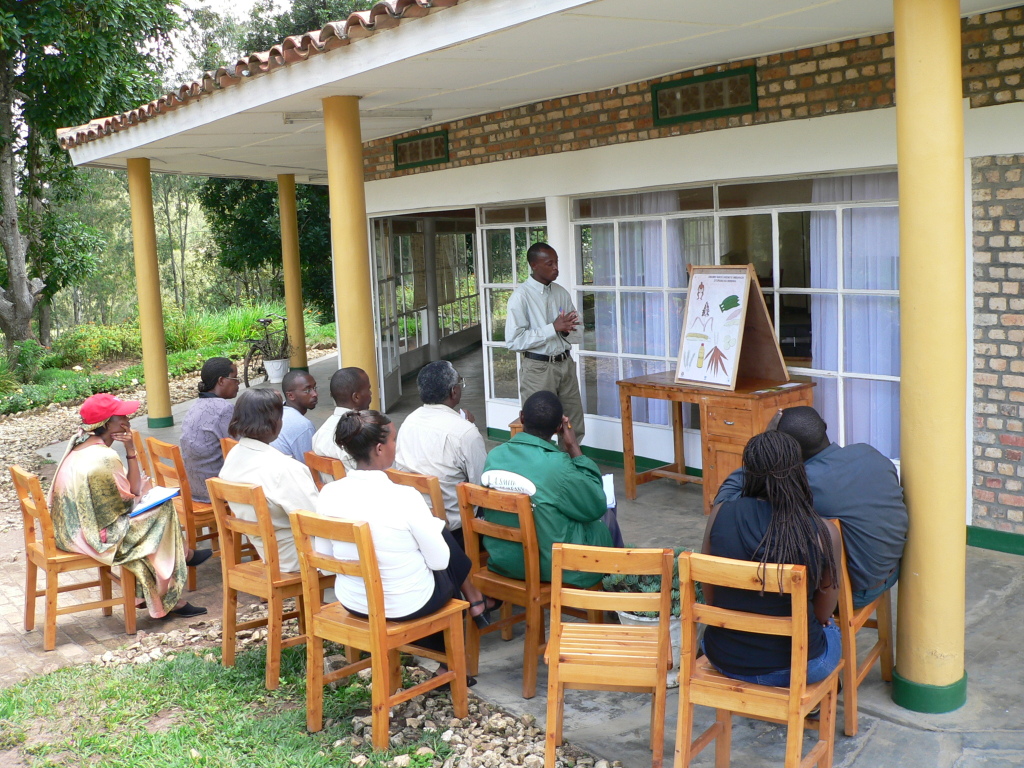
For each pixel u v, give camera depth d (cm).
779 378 586
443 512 413
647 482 705
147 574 482
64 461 477
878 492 334
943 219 326
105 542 468
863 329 582
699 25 460
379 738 348
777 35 508
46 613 467
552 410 403
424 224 1225
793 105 571
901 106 329
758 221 627
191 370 1716
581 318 770
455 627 369
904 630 357
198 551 551
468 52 480
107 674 429
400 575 351
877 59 527
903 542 341
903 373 343
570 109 719
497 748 348
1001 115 480
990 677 379
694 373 597
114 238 3538
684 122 634
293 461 423
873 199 562
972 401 515
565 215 753
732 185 638
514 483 391
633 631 338
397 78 543
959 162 328
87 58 1560
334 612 368
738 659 295
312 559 359
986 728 342
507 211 826
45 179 1861
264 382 1423
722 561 283
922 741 336
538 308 667
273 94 582
